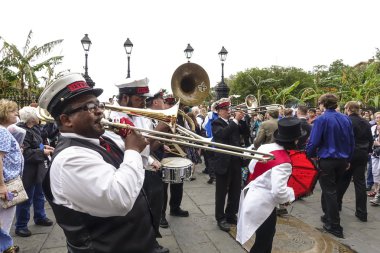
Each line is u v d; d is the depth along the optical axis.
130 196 1.29
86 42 10.49
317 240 3.74
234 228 4.12
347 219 4.54
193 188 6.33
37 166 4.00
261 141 4.95
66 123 1.42
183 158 3.87
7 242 3.05
